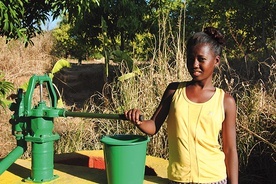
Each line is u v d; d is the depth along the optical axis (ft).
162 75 13.83
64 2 11.07
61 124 15.97
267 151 12.34
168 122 5.64
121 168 5.85
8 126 16.94
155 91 13.92
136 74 15.11
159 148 12.73
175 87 5.75
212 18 23.39
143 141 6.04
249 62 18.39
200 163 5.34
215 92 5.43
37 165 6.63
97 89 27.58
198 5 23.91
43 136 6.53
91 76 29.99
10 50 27.32
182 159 5.43
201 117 5.32
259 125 12.59
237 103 13.09
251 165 12.69
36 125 6.51
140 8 24.47
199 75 5.31
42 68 28.37
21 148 6.71
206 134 5.34
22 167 7.64
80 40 28.04
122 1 23.53
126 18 24.16
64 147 14.17
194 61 5.30
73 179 6.81
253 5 20.80
